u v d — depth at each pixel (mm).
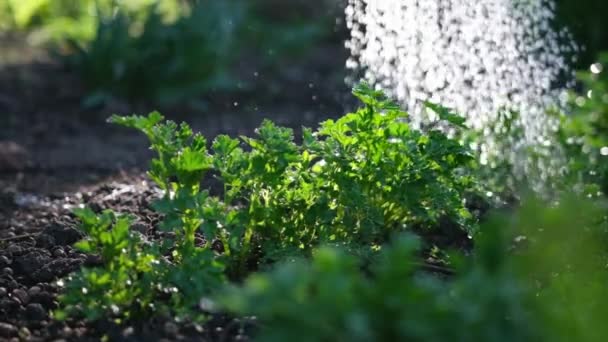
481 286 2406
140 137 7250
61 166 6371
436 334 2322
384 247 4051
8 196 5590
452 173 4301
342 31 10500
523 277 2893
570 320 2492
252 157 3834
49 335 3570
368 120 4020
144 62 8219
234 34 9695
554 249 2977
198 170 3707
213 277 3568
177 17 9273
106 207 5219
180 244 3822
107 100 8039
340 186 3932
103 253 3564
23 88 8367
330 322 2350
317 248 3990
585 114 5395
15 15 11039
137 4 9883
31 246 4531
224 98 8242
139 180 5957
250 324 3596
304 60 9734
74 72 8789
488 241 2705
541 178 4996
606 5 6484
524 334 2424
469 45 5195
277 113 7660
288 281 2328
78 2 10680
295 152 3816
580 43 6500
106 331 3531
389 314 2381
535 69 5434
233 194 3871
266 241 3953
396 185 4004
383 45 5090
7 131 7234
